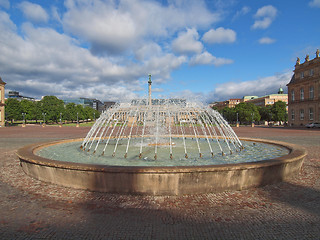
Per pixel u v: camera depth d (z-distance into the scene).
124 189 4.75
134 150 10.02
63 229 3.49
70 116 80.69
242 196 4.75
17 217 3.90
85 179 4.98
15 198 4.72
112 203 4.38
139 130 32.25
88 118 100.75
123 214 3.95
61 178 5.30
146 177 4.65
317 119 46.53
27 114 72.81
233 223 3.67
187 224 3.63
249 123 84.19
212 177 4.80
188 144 12.26
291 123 55.38
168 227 3.53
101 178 4.83
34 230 3.46
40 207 4.27
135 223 3.65
